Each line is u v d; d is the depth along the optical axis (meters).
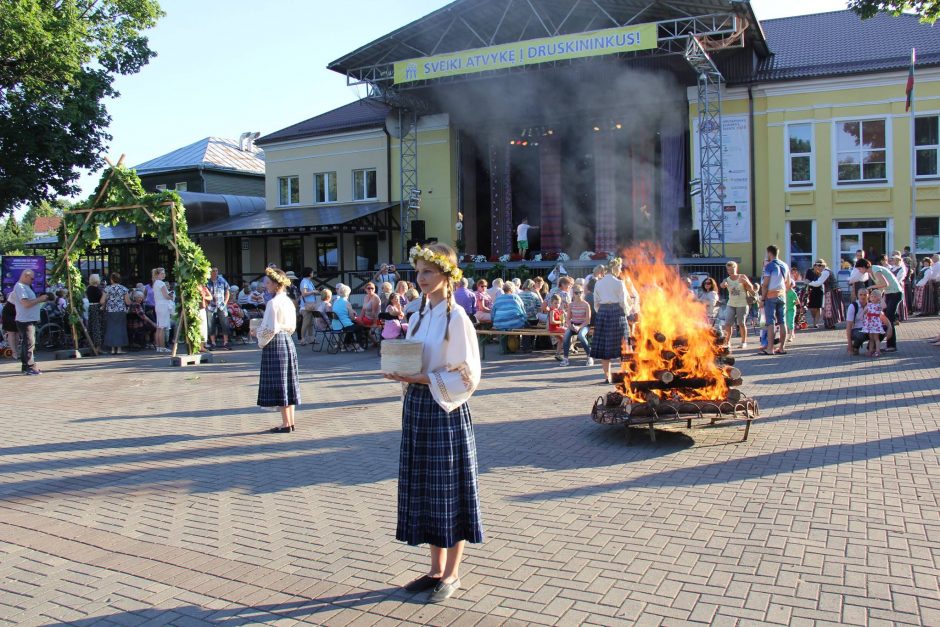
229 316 18.50
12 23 20.53
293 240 31.39
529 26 24.98
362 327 16.59
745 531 4.73
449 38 25.59
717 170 23.81
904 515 4.94
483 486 5.91
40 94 22.94
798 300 17.91
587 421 8.23
